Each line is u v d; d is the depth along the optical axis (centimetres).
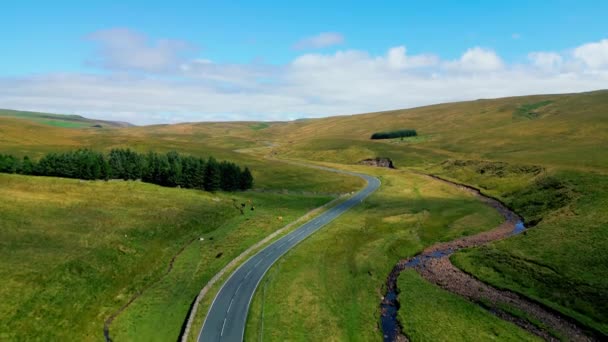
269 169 18912
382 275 7775
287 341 5444
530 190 12850
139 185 12975
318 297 6681
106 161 13600
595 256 7206
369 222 10900
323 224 10681
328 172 19225
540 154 18100
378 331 5881
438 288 7100
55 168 12975
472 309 6306
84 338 5447
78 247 7638
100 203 10588
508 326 5803
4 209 8938
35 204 9656
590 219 8869
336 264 8044
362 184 16638
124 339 5481
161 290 6838
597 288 6347
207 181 13962
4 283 6012
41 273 6469
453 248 9175
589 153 16662
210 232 9956
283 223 10700
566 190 11394
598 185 10956
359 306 6556
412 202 13300
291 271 7625
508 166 16212
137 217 9819
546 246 8075
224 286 6981
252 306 6288
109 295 6531
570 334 5575
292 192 14975
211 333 5528
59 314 5734
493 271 7600
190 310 6197
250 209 12262
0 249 7038
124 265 7456
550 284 6762
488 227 10512
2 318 5319
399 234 9850
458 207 12606
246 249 8656
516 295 6719
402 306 6462
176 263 8000
